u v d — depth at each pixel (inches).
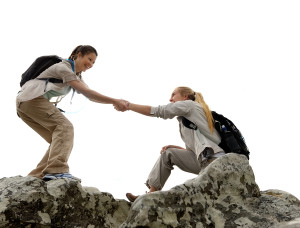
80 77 207.5
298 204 165.3
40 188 160.9
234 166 161.3
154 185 189.0
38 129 200.2
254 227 143.7
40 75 193.9
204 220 143.7
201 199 148.0
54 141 186.4
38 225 156.7
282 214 150.5
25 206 155.6
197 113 188.4
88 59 201.8
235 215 148.5
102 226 171.8
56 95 198.1
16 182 162.9
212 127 185.5
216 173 155.9
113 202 178.4
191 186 148.9
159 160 191.0
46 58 198.2
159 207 138.0
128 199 185.3
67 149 186.4
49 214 159.5
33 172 190.9
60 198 162.7
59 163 181.0
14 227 153.4
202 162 180.2
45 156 194.7
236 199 154.3
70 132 191.8
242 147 183.2
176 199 143.1
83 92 192.9
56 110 193.8
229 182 156.9
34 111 192.1
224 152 182.4
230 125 187.6
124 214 180.9
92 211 171.6
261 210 153.1
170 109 188.4
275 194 169.5
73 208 165.9
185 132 189.0
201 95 201.5
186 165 187.3
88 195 171.5
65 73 191.6
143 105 194.5
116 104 194.1
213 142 184.5
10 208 152.4
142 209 135.3
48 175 177.3
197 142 181.9
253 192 159.3
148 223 133.6
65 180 168.9
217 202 151.0
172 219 138.6
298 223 137.9
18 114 200.8
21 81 198.4
